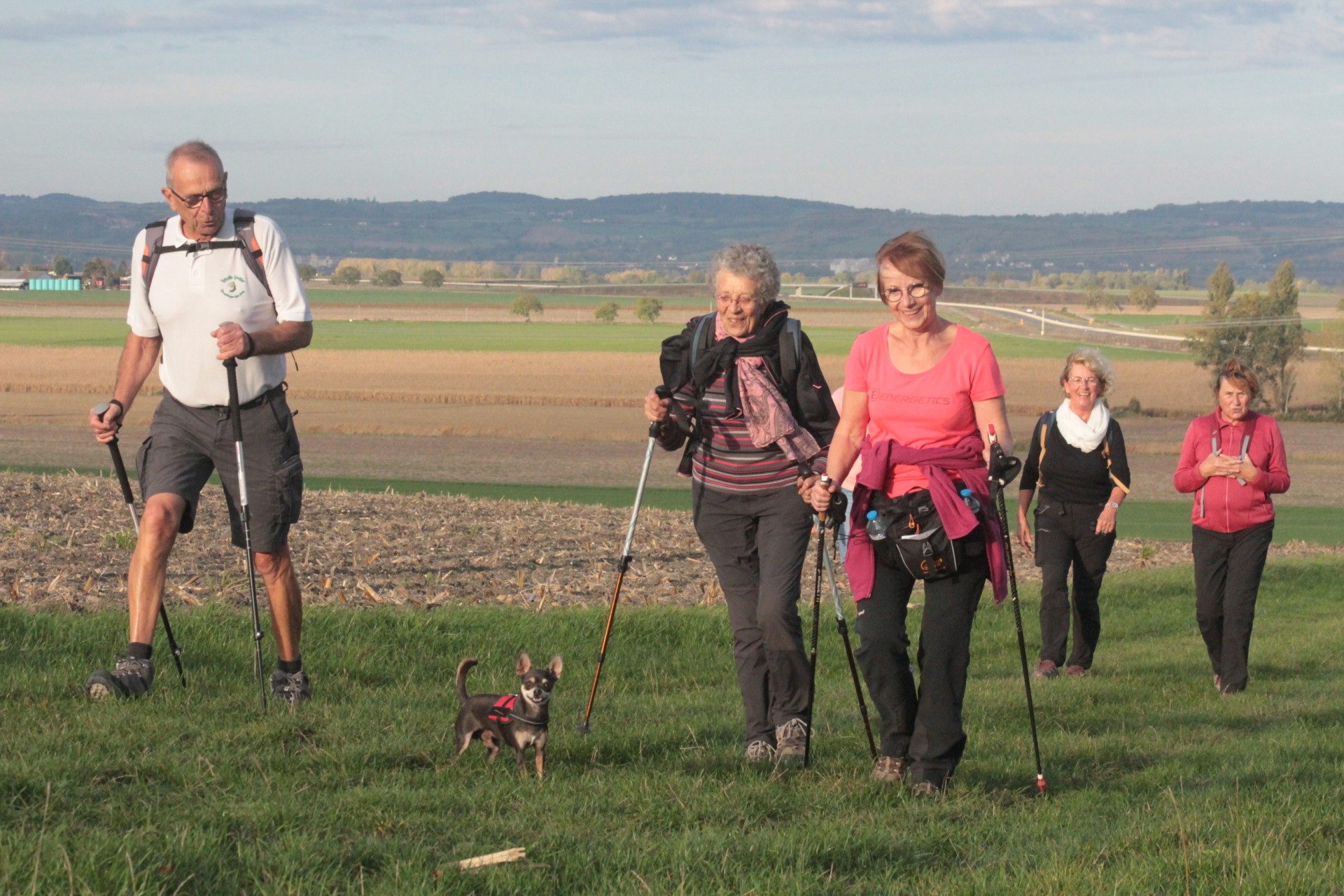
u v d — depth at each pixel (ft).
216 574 45.09
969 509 23.32
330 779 22.20
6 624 32.53
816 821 20.66
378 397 318.24
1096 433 40.27
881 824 20.94
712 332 26.58
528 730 23.06
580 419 273.54
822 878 17.97
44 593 39.19
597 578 53.93
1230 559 39.01
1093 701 36.37
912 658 42.09
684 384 26.71
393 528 62.69
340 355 429.79
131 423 244.42
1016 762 26.76
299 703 28.07
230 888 16.12
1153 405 351.46
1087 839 20.47
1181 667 43.16
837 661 42.11
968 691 36.94
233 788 20.99
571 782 22.88
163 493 27.45
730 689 35.50
